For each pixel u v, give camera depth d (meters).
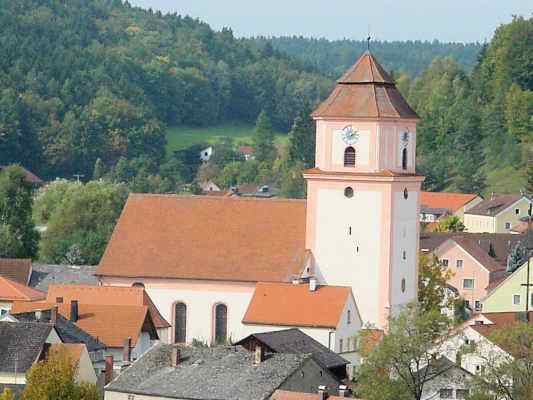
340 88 194.12
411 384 160.25
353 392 160.50
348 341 188.25
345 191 192.00
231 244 196.62
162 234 199.25
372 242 191.25
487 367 160.62
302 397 144.62
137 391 150.12
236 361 152.12
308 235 193.75
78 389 151.25
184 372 151.25
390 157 192.25
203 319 195.75
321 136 193.62
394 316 174.62
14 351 161.62
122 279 198.00
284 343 165.75
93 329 182.38
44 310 179.62
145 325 185.25
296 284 189.75
